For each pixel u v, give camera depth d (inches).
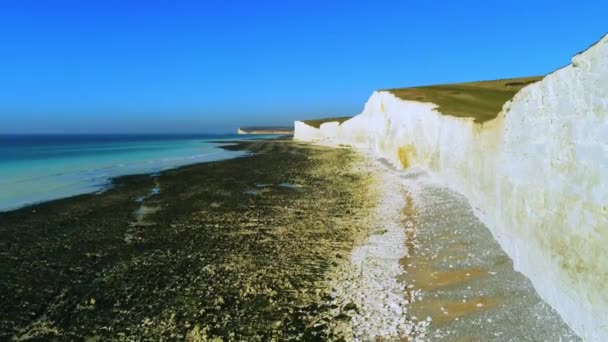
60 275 495.8
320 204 865.5
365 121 2600.9
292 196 967.0
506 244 449.1
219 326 366.3
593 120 252.5
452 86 2236.7
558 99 304.3
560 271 306.3
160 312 398.3
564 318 301.7
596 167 250.4
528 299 349.1
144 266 518.9
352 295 415.5
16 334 367.6
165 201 928.9
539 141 345.7
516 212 410.3
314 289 435.5
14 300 432.1
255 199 938.7
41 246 606.5
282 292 431.8
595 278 253.8
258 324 367.9
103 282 472.7
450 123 882.1
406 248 542.9
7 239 641.6
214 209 837.2
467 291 390.9
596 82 245.6
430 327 343.9
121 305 416.2
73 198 970.7
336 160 1827.0
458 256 478.3
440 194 813.2
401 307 381.7
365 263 501.7
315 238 617.0
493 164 530.9
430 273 448.5
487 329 325.7
